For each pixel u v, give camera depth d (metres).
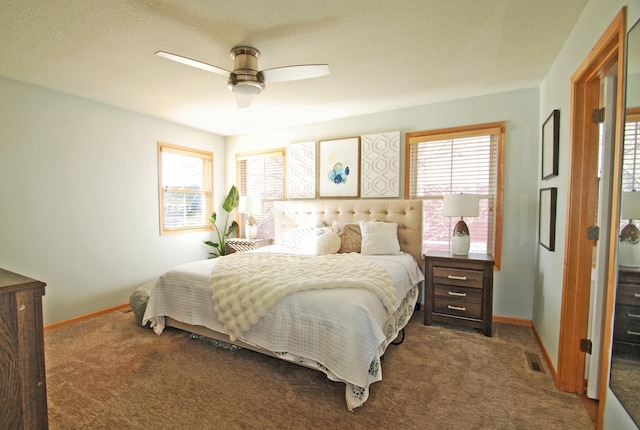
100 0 1.65
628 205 1.22
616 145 1.30
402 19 1.85
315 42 2.12
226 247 4.71
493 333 2.89
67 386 2.03
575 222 1.91
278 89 3.01
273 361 2.37
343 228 3.55
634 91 1.18
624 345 1.24
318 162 4.25
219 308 2.32
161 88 2.96
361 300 1.91
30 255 2.88
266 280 2.23
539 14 1.81
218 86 2.90
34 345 0.91
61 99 3.07
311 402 1.87
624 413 1.22
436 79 2.79
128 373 2.19
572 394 1.93
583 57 1.77
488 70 2.60
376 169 3.80
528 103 3.05
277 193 4.71
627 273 1.22
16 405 0.88
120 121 3.59
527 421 1.69
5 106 2.71
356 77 2.73
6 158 2.72
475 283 2.86
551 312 2.30
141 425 1.67
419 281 3.16
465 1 1.69
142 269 3.86
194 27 1.92
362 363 1.76
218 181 4.98
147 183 3.91
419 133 3.55
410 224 3.48
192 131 4.53
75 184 3.19
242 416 1.75
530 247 3.08
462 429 1.63
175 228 4.30
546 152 2.58
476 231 3.36
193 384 2.06
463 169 3.40
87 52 2.24
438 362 2.34
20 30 1.94
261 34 2.01
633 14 1.19
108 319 3.23
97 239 3.39
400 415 1.75
